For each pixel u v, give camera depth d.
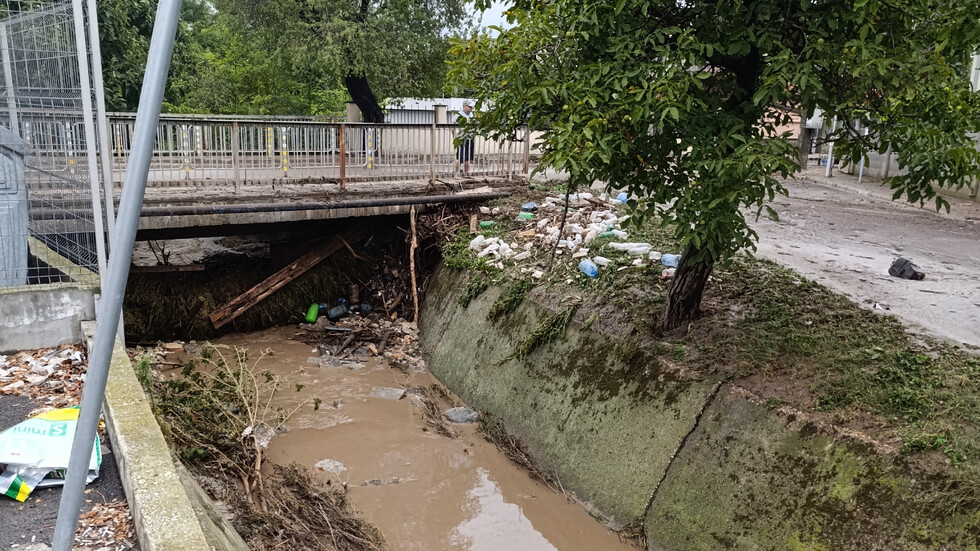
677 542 5.80
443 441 8.03
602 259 9.10
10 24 6.54
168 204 10.12
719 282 8.12
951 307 7.23
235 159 10.65
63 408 5.23
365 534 6.14
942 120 5.84
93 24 6.02
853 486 5.09
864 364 6.10
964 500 4.56
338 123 11.57
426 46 17.45
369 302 12.56
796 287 7.84
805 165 19.80
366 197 11.77
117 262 2.02
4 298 6.19
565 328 8.25
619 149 5.76
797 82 5.12
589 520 6.45
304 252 12.48
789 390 6.01
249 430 7.44
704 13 5.87
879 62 5.05
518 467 7.43
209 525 4.48
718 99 5.96
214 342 11.23
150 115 1.95
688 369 6.67
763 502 5.48
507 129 6.69
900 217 12.34
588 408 7.31
